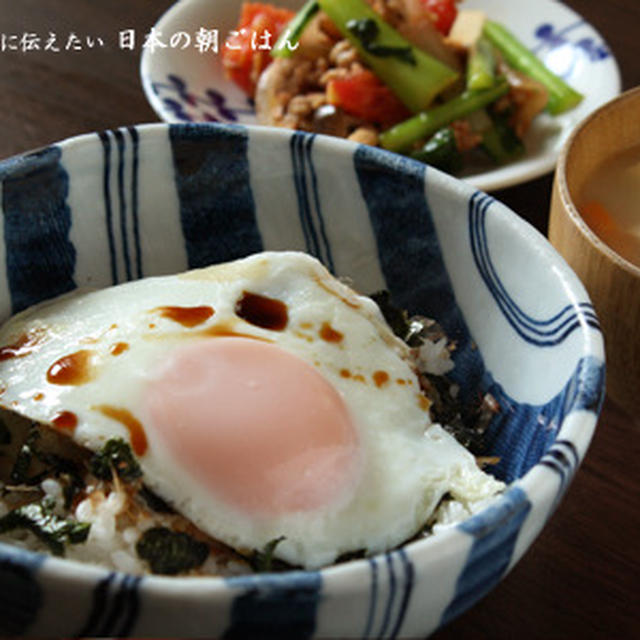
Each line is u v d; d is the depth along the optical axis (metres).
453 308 0.35
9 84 0.50
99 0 0.56
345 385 0.31
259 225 0.36
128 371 0.30
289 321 0.32
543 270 0.32
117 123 0.48
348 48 0.51
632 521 0.34
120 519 0.29
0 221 0.33
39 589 0.24
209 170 0.35
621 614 0.32
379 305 0.35
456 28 0.54
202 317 0.32
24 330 0.33
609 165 0.38
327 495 0.29
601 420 0.37
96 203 0.35
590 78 0.52
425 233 0.35
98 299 0.33
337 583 0.24
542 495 0.26
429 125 0.49
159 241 0.36
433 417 0.33
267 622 0.25
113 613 0.24
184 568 0.29
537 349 0.32
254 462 0.29
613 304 0.33
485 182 0.45
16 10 0.55
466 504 0.30
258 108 0.52
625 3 0.58
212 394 0.30
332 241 0.36
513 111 0.50
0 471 0.31
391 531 0.30
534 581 0.33
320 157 0.35
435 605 0.26
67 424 0.29
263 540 0.29
